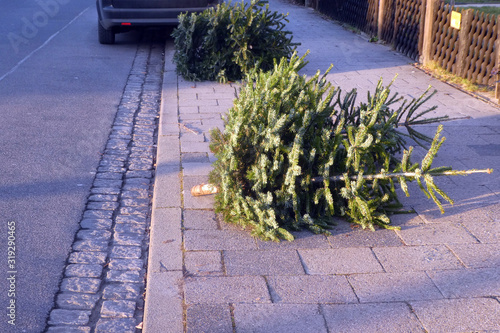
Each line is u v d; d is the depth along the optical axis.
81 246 4.08
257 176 4.04
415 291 3.38
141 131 6.83
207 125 6.68
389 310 3.19
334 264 3.69
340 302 3.27
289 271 3.60
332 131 4.56
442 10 9.36
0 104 7.71
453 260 3.73
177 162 5.48
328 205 4.25
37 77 9.30
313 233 4.13
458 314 3.15
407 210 4.50
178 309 3.19
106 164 5.73
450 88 8.45
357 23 14.28
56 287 3.57
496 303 3.25
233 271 3.59
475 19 8.41
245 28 8.67
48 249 4.02
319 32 14.00
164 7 11.15
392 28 11.84
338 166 4.33
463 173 3.68
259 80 4.91
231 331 3.00
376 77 9.20
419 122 5.11
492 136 6.29
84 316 3.29
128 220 4.53
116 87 8.86
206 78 9.07
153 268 3.61
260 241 3.99
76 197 4.92
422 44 10.14
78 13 17.42
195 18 8.71
